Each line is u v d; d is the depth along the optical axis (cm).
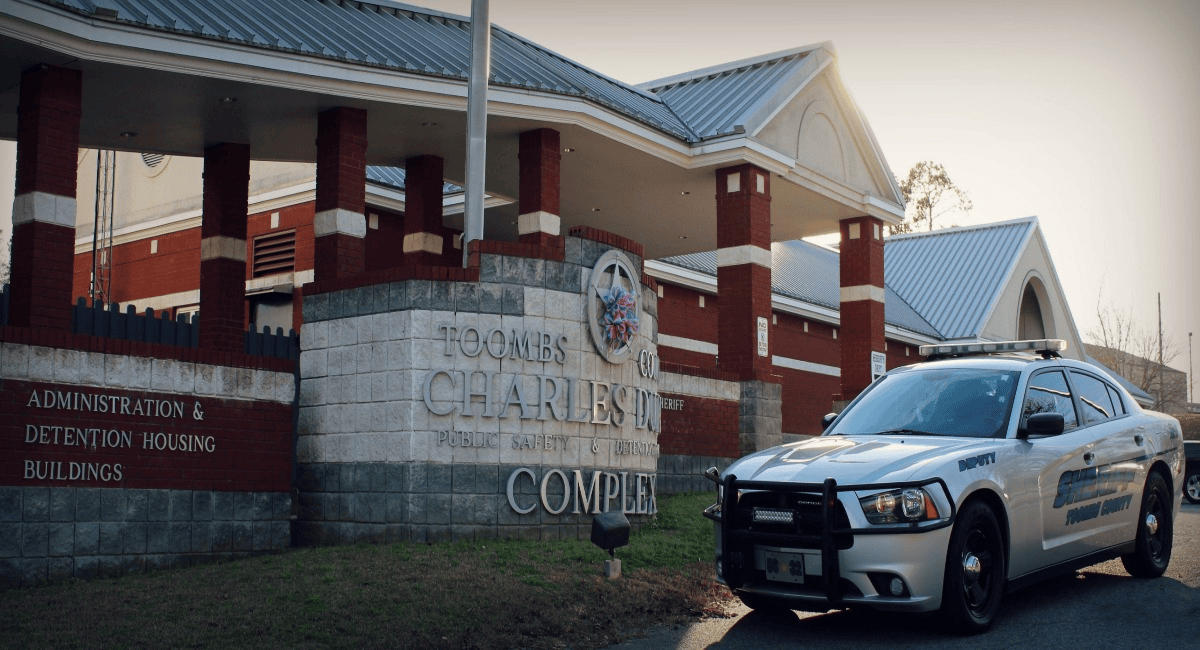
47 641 805
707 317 3162
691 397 1966
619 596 984
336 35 1658
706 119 2198
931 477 779
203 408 1218
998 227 4481
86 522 1112
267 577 1028
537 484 1299
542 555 1137
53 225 1283
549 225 1794
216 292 1778
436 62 1703
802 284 3684
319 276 1589
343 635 828
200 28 1416
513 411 1293
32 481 1078
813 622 882
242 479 1245
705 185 2272
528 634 865
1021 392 912
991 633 808
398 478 1255
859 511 777
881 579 770
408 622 863
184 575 1074
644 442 1461
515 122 1769
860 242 2558
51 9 1240
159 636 820
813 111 2358
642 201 2405
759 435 2077
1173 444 1063
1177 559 1124
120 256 2727
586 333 1369
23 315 1264
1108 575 1034
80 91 1330
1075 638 786
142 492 1158
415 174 1989
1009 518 834
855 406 980
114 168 2664
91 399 1127
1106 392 1024
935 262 4422
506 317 1302
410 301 1273
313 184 2370
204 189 1823
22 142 1308
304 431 1352
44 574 1075
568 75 2062
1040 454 880
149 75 1409
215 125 1695
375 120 1717
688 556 1191
